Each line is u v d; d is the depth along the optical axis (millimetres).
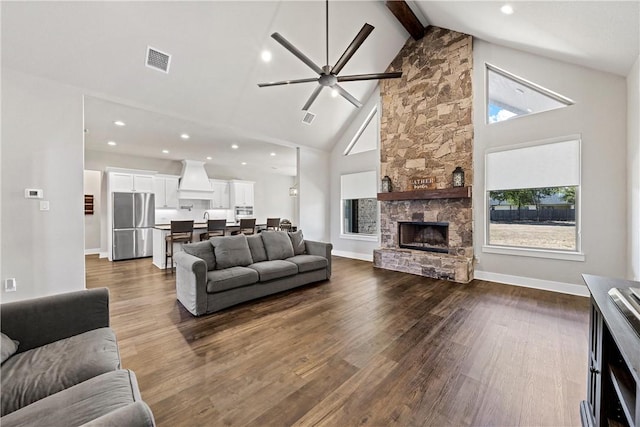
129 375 1215
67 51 2969
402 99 5156
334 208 6816
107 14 2828
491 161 4145
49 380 1176
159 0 2885
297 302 3305
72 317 1629
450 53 4496
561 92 3520
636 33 2367
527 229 3943
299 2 3482
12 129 2926
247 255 3648
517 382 1781
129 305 3227
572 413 1511
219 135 5500
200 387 1745
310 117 5551
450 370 1919
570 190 3586
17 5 2535
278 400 1630
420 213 4840
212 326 2643
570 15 2529
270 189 10680
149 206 6680
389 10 4234
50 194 3135
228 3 3164
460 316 2848
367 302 3293
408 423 1452
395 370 1922
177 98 4008
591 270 3373
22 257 2986
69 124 3248
